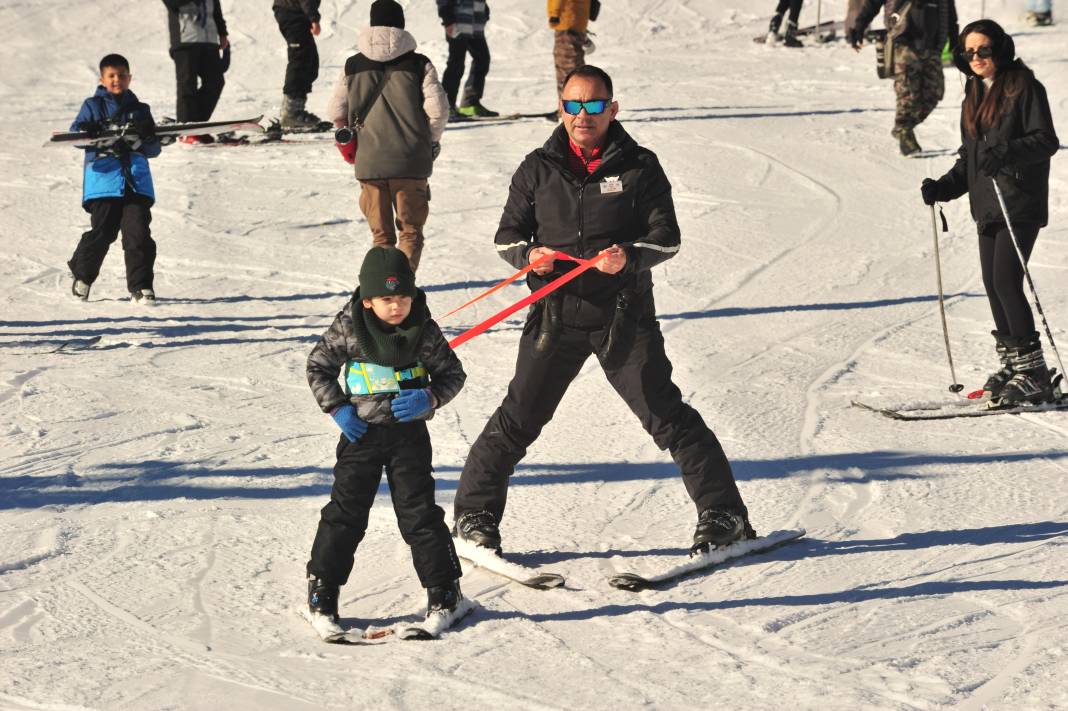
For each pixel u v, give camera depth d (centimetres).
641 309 1440
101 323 2733
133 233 2888
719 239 3375
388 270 1227
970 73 2080
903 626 1255
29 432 1980
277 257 3312
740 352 2459
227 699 1112
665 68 6369
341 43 7106
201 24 4516
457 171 4162
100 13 7288
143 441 1944
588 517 1630
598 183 1421
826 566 1440
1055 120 4756
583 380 2289
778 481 1756
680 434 1477
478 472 1477
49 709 1096
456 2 4934
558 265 1434
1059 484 1723
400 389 1264
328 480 1777
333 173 4222
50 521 1609
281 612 1331
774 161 4238
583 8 4597
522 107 5422
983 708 1065
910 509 1638
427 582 1288
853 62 6450
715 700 1093
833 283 2983
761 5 7994
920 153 4306
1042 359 2127
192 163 4359
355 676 1162
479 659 1196
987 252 2117
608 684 1133
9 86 6209
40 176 4222
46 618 1310
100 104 2870
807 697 1092
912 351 2464
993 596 1330
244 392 2220
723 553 1456
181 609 1337
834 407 2117
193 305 2892
